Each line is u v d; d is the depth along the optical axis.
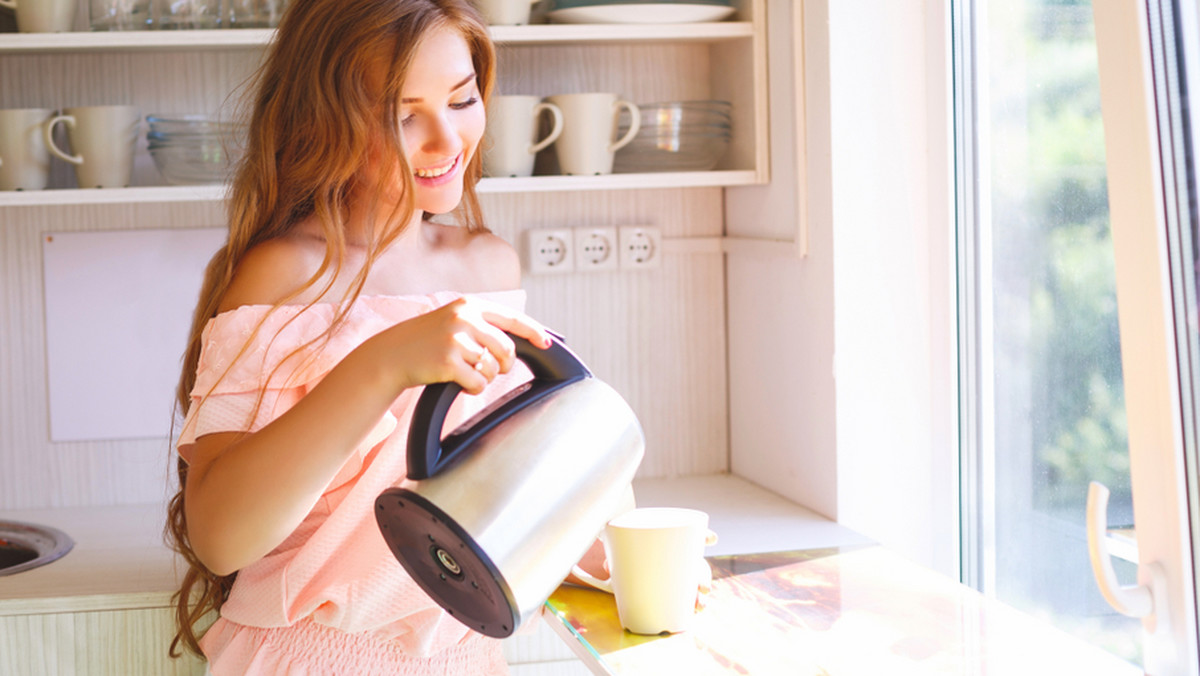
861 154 1.53
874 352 1.56
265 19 1.60
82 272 1.80
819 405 1.60
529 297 1.91
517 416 0.83
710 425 1.99
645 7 1.64
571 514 0.82
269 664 1.06
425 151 1.01
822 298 1.57
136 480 1.85
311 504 0.86
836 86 1.52
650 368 1.96
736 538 1.50
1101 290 1.21
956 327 1.53
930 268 1.56
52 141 1.62
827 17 1.51
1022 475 1.39
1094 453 1.24
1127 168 0.96
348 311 1.03
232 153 1.58
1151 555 0.99
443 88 0.99
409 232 1.18
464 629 1.09
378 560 1.01
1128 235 0.97
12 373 1.81
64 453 1.83
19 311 1.80
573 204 1.90
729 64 1.82
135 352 1.83
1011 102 1.37
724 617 1.12
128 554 1.54
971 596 1.17
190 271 1.82
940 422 1.56
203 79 1.78
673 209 1.94
